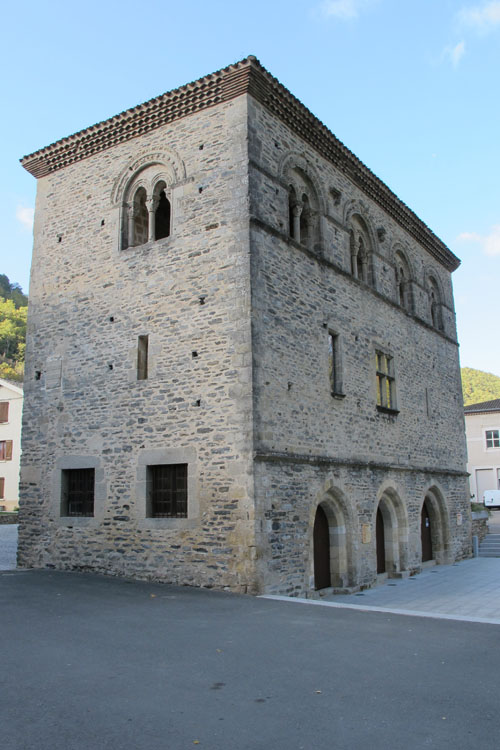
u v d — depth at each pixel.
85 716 5.47
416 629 9.12
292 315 14.42
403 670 6.95
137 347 14.68
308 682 6.49
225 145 14.11
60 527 15.27
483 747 4.90
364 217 18.78
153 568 13.36
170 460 13.52
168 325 14.23
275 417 13.23
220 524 12.55
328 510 15.75
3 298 100.12
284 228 14.60
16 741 4.93
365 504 16.56
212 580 12.45
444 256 24.84
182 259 14.30
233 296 13.30
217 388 13.14
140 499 13.88
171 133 15.09
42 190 17.70
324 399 15.27
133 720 5.39
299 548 13.38
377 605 13.91
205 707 5.72
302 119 15.54
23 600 11.00
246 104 13.97
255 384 12.76
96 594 11.72
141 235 16.14
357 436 16.61
